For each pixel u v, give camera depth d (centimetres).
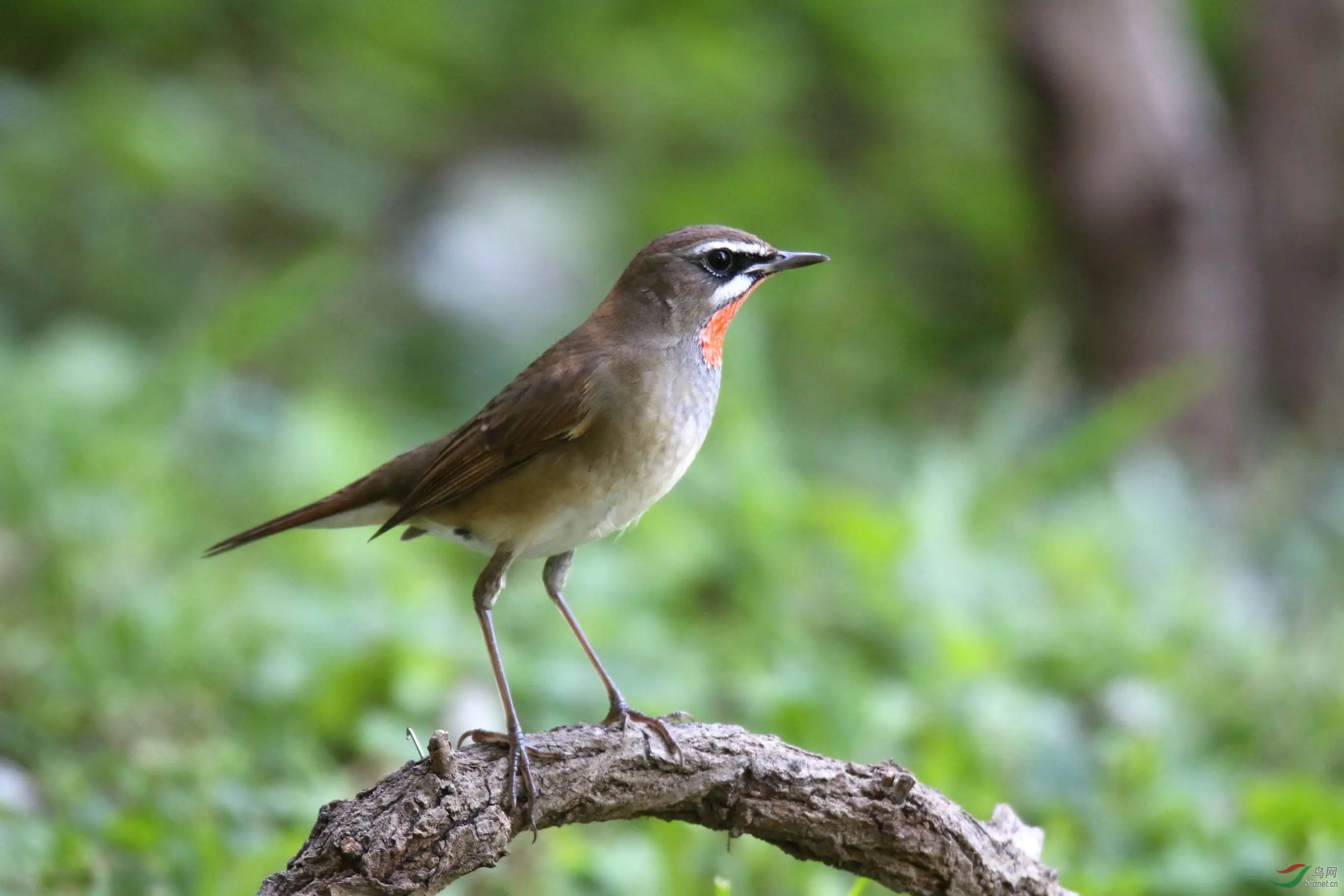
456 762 591
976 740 963
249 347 1504
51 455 1243
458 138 2097
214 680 989
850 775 622
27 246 1747
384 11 2069
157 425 1412
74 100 1822
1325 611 1247
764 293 2017
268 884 571
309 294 1548
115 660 978
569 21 2105
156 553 1169
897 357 1992
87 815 801
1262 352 1927
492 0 2114
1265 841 883
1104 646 1098
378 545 1254
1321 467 1647
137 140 1780
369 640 1015
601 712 995
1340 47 1905
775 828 621
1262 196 1927
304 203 1917
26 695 941
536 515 767
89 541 1140
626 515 784
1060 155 1822
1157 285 1805
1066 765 952
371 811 577
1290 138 1917
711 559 1233
